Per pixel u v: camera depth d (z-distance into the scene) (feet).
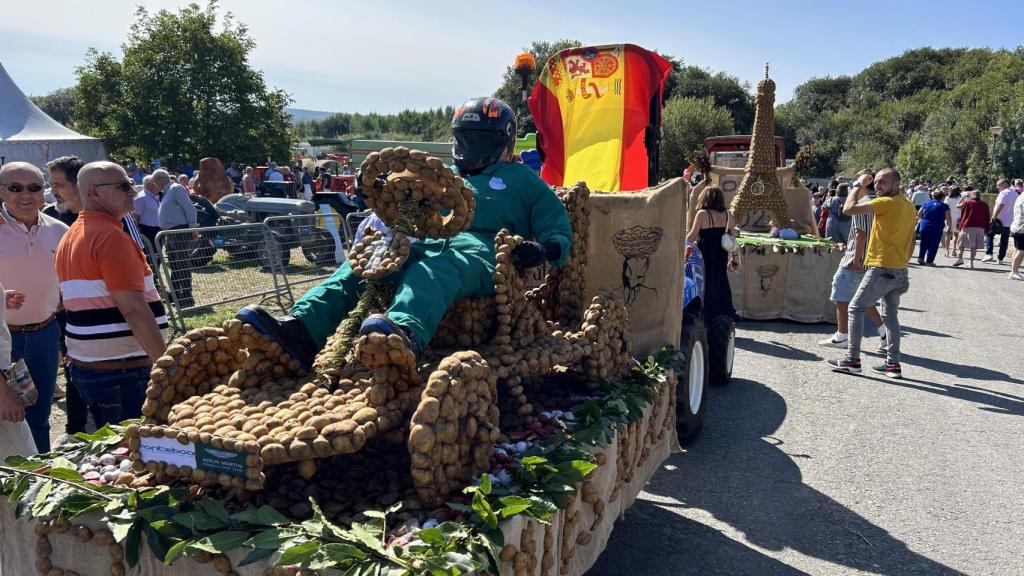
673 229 13.89
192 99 102.22
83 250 11.06
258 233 30.09
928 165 154.51
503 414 10.01
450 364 7.71
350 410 7.70
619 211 14.02
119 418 11.80
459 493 7.63
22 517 8.00
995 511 13.88
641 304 14.07
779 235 34.22
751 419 19.08
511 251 9.96
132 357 11.65
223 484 7.15
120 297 11.03
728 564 11.87
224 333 8.84
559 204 11.53
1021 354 26.89
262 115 105.29
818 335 29.71
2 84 60.08
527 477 7.81
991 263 57.72
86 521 7.55
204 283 27.53
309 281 33.76
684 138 139.23
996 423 19.03
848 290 26.50
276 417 7.63
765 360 25.46
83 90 102.06
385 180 9.63
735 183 38.55
